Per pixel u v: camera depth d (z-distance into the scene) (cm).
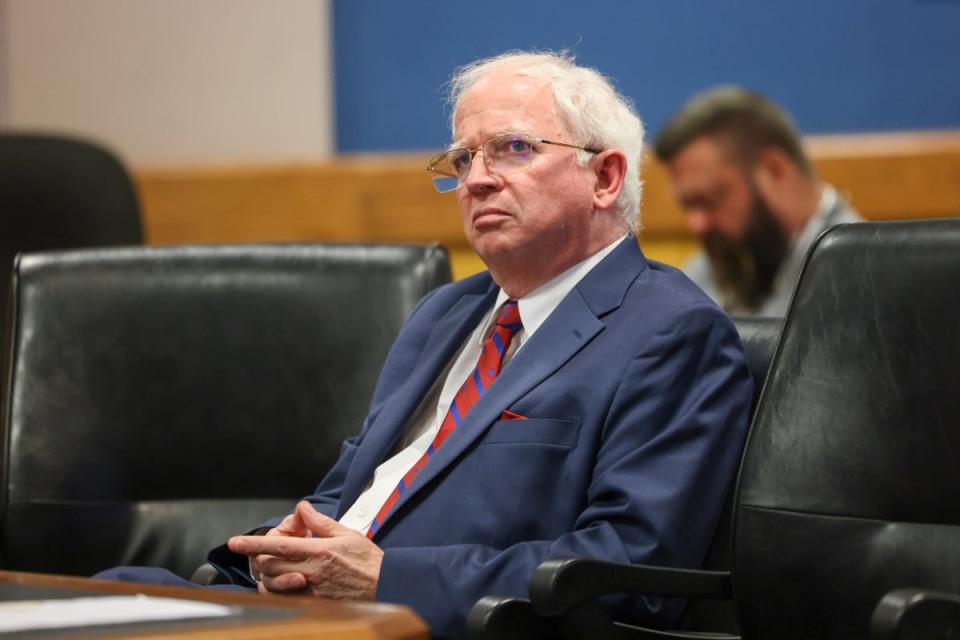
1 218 970
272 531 561
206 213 1232
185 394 686
